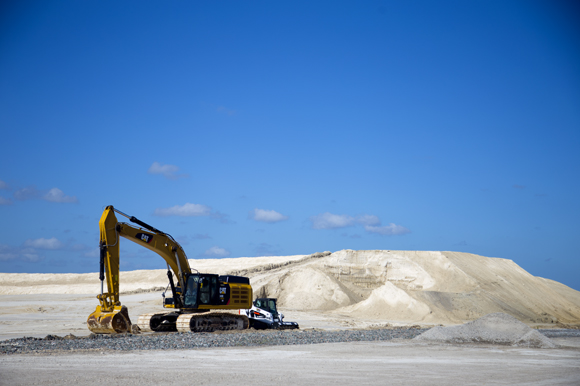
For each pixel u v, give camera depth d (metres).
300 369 15.48
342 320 48.88
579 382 14.20
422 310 53.56
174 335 24.72
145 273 103.56
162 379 13.28
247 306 31.27
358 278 68.25
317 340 25.09
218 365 16.03
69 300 61.91
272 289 62.09
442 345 24.69
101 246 25.55
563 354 22.11
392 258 70.62
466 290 63.12
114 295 25.47
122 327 24.94
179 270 29.19
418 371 15.60
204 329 28.09
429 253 70.94
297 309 58.00
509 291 66.06
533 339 25.88
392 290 57.25
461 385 13.23
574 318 65.06
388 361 17.95
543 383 13.89
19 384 12.38
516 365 17.77
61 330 32.47
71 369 14.73
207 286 29.38
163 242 28.48
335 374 14.63
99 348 19.66
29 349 19.22
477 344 25.62
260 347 21.62
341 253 71.81
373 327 42.09
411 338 28.02
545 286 73.31
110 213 25.84
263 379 13.55
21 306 52.38
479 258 75.50
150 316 28.84
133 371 14.53
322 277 63.38
